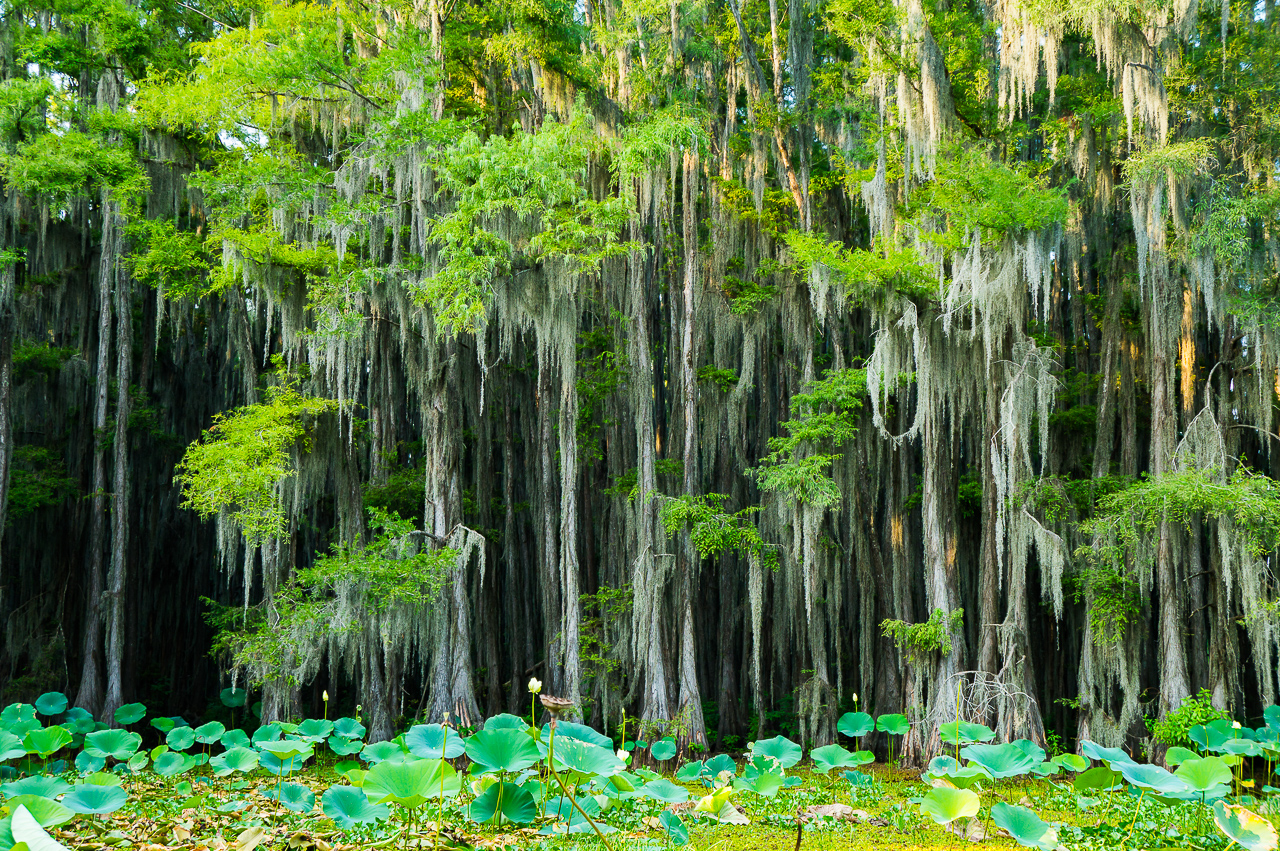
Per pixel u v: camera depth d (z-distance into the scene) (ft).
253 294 79.82
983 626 62.34
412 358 72.69
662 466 76.38
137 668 90.12
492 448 94.94
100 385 77.77
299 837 31.53
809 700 71.61
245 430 61.62
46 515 85.71
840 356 72.38
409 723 75.87
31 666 80.69
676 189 87.40
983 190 57.98
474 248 64.59
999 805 29.60
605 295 78.43
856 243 84.07
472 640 86.17
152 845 30.45
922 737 62.39
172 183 77.00
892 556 73.82
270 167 65.51
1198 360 71.77
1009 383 60.64
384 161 67.46
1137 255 65.31
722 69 85.05
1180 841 34.30
